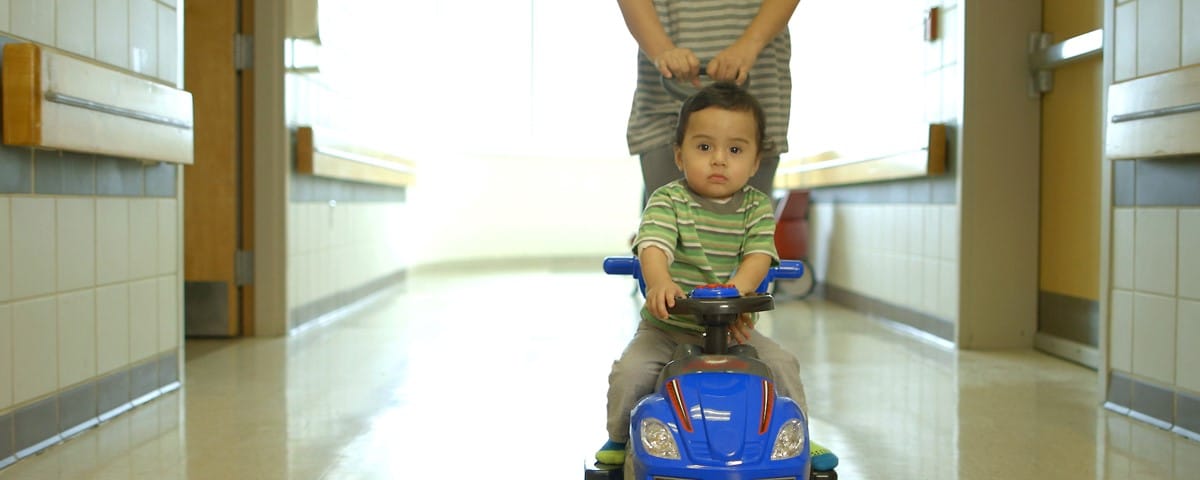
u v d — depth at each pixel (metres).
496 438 2.45
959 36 3.87
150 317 2.88
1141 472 2.14
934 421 2.63
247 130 4.14
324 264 4.88
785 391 1.73
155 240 2.91
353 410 2.76
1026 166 3.86
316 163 4.35
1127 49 2.68
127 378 2.74
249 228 4.17
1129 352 2.70
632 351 1.73
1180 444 2.38
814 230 6.11
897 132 4.36
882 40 4.80
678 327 1.76
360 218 5.68
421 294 6.02
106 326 2.62
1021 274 3.89
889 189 4.73
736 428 1.42
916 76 4.35
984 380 3.22
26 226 2.25
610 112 9.48
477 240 8.79
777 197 6.49
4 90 2.12
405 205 7.15
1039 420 2.64
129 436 2.45
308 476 2.11
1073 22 3.61
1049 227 3.81
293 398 2.92
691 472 1.39
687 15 2.01
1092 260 3.49
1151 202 2.59
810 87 6.17
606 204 9.51
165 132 2.76
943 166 4.00
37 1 2.24
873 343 4.05
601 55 9.41
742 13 2.00
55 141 2.19
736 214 1.75
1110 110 2.69
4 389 2.17
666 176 2.04
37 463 2.20
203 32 4.07
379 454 2.29
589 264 8.55
